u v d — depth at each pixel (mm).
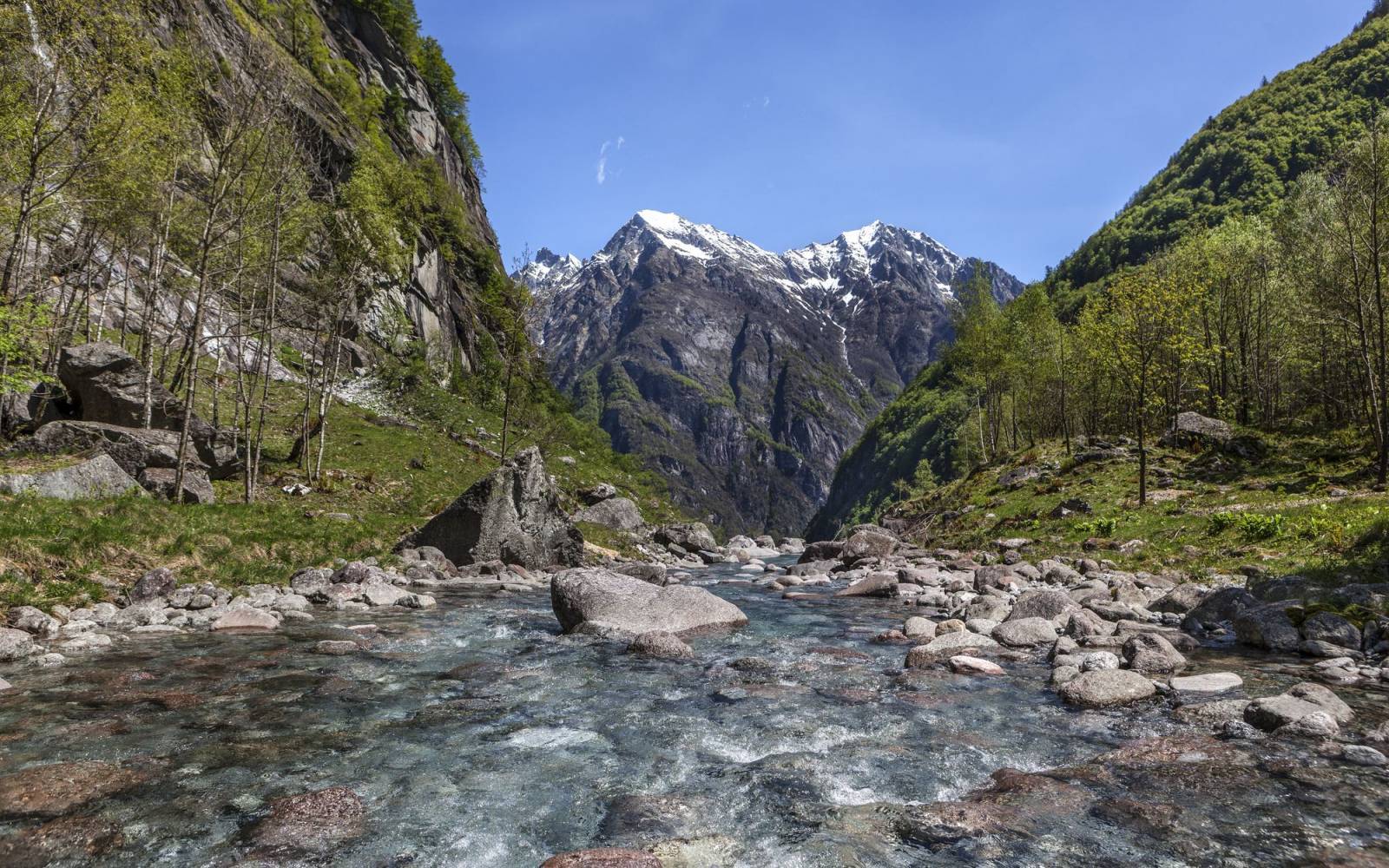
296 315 41156
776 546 67188
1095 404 75125
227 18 63688
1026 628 15242
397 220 61750
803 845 6020
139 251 36031
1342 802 6781
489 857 5793
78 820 6070
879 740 8852
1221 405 63219
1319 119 198875
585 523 42562
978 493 54469
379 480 38281
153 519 19938
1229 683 11133
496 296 48281
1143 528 32562
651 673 12352
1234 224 66625
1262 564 23578
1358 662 12828
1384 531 21766
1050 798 6914
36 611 13875
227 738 8445
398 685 11180
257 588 18906
